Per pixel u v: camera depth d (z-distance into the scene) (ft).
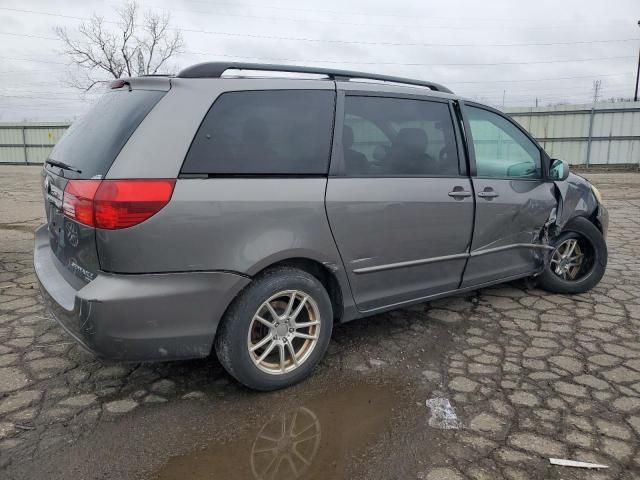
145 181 8.17
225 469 7.74
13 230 24.75
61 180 9.30
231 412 9.22
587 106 65.31
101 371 10.52
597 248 15.58
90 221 8.19
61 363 10.80
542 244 14.46
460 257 12.39
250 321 9.29
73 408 9.20
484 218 12.67
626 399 9.67
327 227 9.89
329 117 10.21
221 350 9.32
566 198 14.73
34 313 13.44
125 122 8.78
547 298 15.24
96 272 8.43
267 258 9.17
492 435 8.60
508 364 11.09
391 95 11.30
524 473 7.68
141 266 8.23
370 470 7.77
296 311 9.98
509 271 13.84
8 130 92.58
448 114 12.27
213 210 8.61
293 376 10.04
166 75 9.32
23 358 10.97
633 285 16.63
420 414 9.23
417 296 11.97
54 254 10.32
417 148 11.54
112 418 8.93
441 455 8.11
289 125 9.73
